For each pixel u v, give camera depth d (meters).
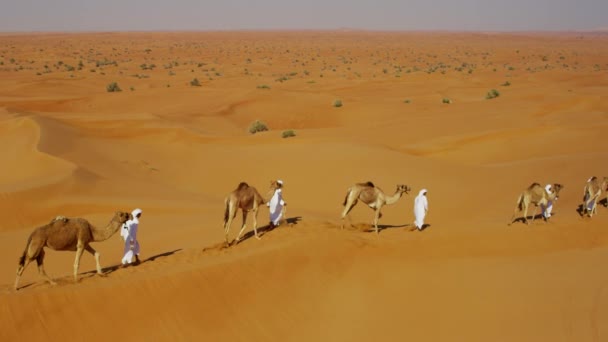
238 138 38.53
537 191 16.58
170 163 33.28
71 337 10.26
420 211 16.12
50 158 27.48
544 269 13.59
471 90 79.75
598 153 29.59
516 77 97.31
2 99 66.06
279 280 12.71
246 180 29.89
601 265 13.62
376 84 90.94
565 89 71.50
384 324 11.69
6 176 27.28
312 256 13.67
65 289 10.91
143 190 26.08
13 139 32.72
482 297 12.34
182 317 11.17
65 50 176.38
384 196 15.64
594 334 10.47
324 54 175.38
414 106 63.34
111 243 19.03
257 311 11.80
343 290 12.83
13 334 9.93
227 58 158.12
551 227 16.30
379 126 46.72
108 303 10.93
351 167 29.27
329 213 23.78
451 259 14.31
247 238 15.48
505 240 15.44
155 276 11.73
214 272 12.26
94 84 89.38
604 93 64.50
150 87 88.06
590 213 17.92
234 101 67.94
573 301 11.77
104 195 24.09
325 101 68.19
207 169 32.03
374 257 14.18
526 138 36.41
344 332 11.51
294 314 11.94
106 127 41.41
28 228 20.67
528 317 11.41
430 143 36.66
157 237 18.05
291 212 21.50
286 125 59.28
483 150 34.88
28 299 10.41
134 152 34.38
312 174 29.17
